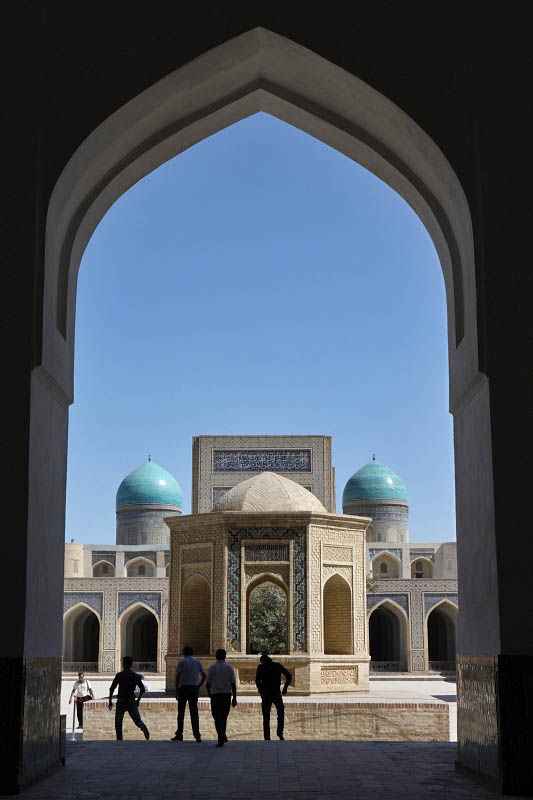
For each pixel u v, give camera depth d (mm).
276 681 7871
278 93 5621
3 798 4094
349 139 5711
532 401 4508
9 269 4609
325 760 5438
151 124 5332
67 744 6367
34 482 4535
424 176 5375
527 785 4160
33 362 4523
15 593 4328
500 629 4312
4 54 4855
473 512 4922
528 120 4801
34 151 4754
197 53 4902
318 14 4941
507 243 4664
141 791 4328
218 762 5383
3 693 4230
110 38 4902
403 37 4922
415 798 4113
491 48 4891
